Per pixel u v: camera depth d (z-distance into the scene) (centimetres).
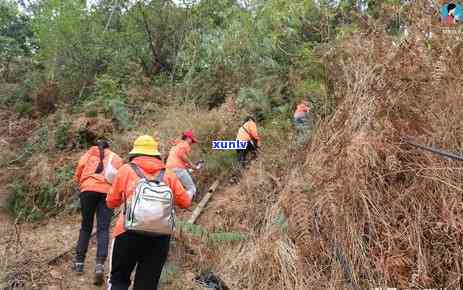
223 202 787
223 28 1388
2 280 525
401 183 486
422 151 480
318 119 647
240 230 666
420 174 469
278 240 533
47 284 554
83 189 578
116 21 1449
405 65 520
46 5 1380
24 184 873
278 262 514
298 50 1131
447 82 505
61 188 856
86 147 1030
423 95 509
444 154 411
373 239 466
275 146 866
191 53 1359
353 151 497
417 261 436
